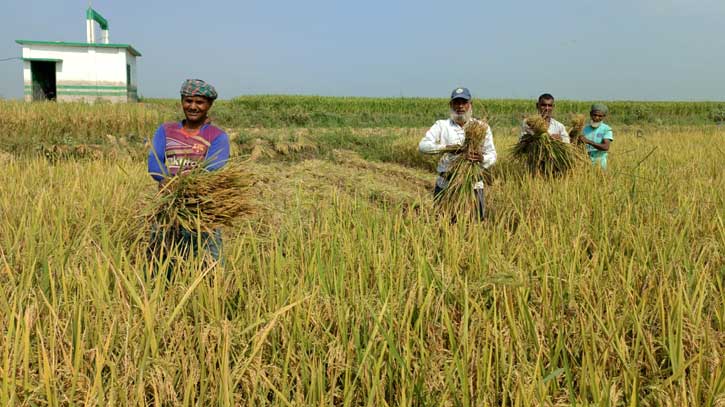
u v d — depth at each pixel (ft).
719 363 8.10
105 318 9.00
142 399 7.31
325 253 12.95
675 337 8.96
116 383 7.59
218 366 8.32
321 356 8.56
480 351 8.82
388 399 8.49
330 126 90.12
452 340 8.91
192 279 10.53
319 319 9.55
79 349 7.79
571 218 16.58
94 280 9.61
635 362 8.17
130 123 64.23
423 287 10.87
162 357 8.15
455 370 8.45
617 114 129.90
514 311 10.08
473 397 8.21
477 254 12.55
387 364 8.52
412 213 16.24
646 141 50.26
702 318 10.11
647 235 14.47
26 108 63.21
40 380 7.45
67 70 106.73
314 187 26.45
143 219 13.16
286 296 10.55
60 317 9.34
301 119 89.45
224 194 12.82
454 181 18.57
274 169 29.96
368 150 53.83
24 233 13.24
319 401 7.77
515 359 8.96
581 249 13.94
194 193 12.60
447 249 12.96
